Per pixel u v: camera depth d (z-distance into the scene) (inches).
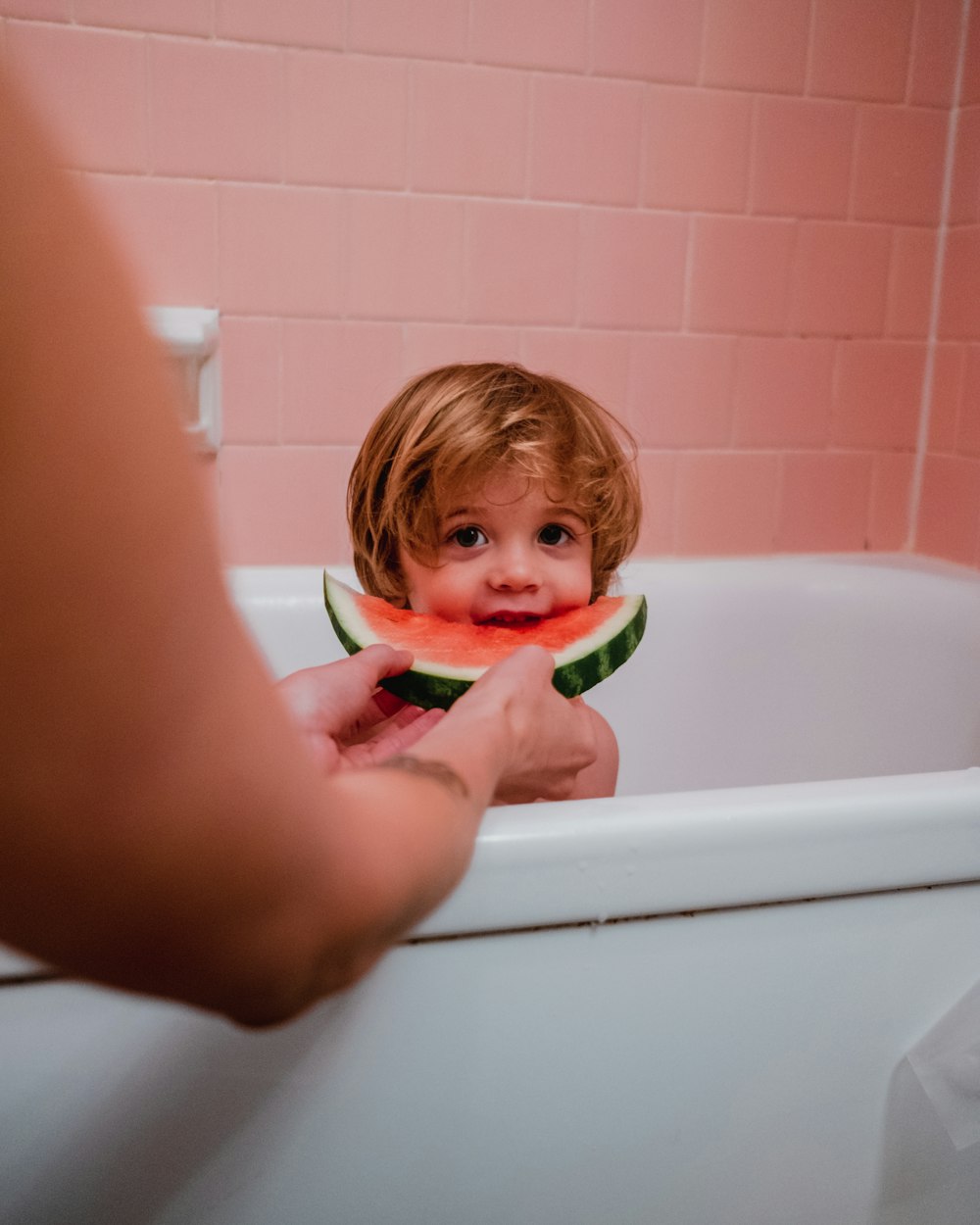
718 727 51.4
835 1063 24.0
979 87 54.6
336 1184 21.6
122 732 8.3
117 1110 20.5
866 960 23.7
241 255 49.8
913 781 24.0
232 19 47.5
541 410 34.1
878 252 57.0
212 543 8.9
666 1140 23.3
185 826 8.9
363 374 52.1
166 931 9.3
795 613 51.9
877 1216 25.0
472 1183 22.3
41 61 46.2
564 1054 22.2
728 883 22.2
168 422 8.5
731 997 23.0
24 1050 19.9
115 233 8.4
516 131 51.1
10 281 7.5
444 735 16.8
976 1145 24.8
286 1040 20.8
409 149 50.2
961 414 56.7
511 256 52.4
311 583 47.5
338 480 52.9
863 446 59.1
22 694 7.9
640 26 51.3
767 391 57.0
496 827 21.0
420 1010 21.3
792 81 53.7
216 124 48.3
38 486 7.6
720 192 54.1
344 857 10.7
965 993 24.5
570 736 21.3
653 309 54.5
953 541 57.6
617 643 32.1
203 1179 21.0
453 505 32.6
